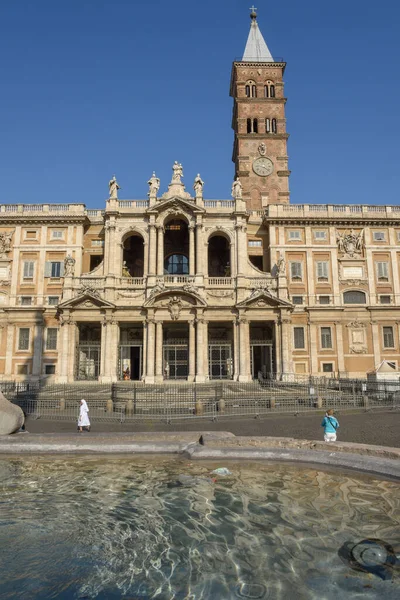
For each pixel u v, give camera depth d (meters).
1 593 5.69
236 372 48.69
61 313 49.31
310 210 57.44
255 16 79.75
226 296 50.41
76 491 9.88
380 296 55.66
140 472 11.20
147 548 7.07
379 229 57.09
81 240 54.84
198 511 8.58
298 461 11.55
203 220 53.19
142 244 59.72
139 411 27.97
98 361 52.12
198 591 5.78
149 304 48.72
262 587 5.88
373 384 36.88
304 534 7.46
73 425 23.50
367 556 6.65
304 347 53.56
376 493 9.31
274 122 71.19
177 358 51.19
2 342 52.34
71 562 6.59
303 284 55.06
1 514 8.55
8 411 17.05
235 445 12.63
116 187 53.59
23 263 54.56
